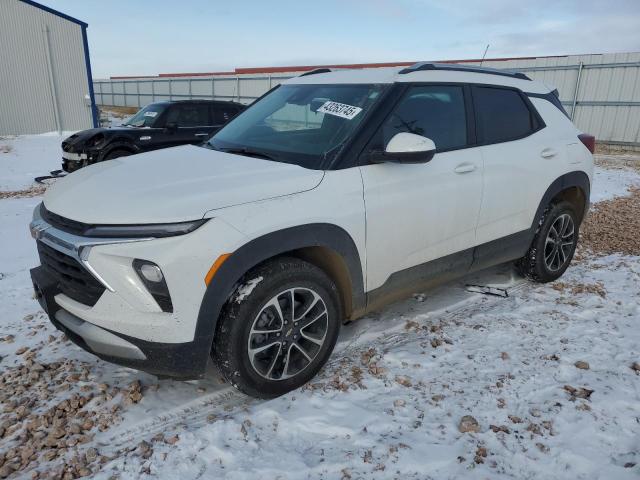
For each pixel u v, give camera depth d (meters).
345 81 3.49
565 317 3.73
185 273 2.30
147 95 35.94
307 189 2.71
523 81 4.20
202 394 2.85
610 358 3.16
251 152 3.18
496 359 3.15
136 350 2.37
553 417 2.59
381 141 3.02
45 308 2.72
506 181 3.72
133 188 2.60
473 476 2.21
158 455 2.33
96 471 2.26
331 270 2.97
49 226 2.57
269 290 2.57
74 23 19.72
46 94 19.73
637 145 18.20
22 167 12.05
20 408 2.68
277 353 2.70
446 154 3.37
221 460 2.31
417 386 2.86
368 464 2.27
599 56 18.59
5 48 18.59
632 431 2.50
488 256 3.82
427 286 3.52
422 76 3.39
